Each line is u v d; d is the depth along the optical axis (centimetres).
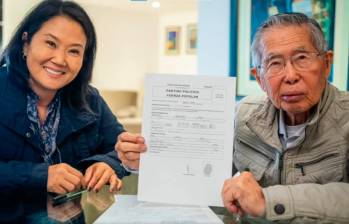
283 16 90
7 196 101
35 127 119
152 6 427
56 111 126
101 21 429
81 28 114
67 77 115
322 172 93
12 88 118
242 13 229
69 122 125
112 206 90
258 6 221
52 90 120
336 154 93
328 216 77
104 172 111
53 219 86
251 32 224
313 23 88
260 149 102
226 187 83
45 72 113
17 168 105
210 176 86
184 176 87
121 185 106
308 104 89
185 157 86
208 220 81
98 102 138
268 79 90
